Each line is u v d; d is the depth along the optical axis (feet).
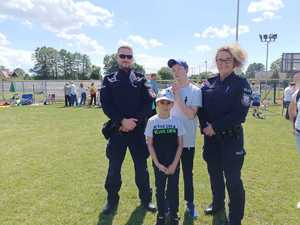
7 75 265.75
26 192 19.36
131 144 16.39
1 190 19.67
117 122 15.75
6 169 24.27
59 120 55.26
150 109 16.15
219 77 14.52
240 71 14.32
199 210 16.88
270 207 17.19
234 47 13.89
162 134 14.78
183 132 14.97
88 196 18.75
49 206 17.31
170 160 14.87
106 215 16.24
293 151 30.45
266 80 108.88
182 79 15.08
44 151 30.55
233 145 13.84
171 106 14.85
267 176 22.54
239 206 14.03
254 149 31.30
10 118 58.39
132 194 19.04
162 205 14.90
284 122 52.95
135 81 15.96
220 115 14.02
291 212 16.60
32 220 15.66
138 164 16.72
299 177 22.35
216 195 16.06
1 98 122.52
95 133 41.22
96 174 23.08
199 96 14.94
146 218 15.94
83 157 28.12
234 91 13.73
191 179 16.20
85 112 70.44
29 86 161.27
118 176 16.52
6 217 15.98
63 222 15.47
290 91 58.29
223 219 15.75
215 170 15.62
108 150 16.51
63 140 36.29
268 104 89.81
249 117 60.85
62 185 20.65
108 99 15.98
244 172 23.49
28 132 42.19
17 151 30.58
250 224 15.29
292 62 157.79
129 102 15.87
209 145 15.03
